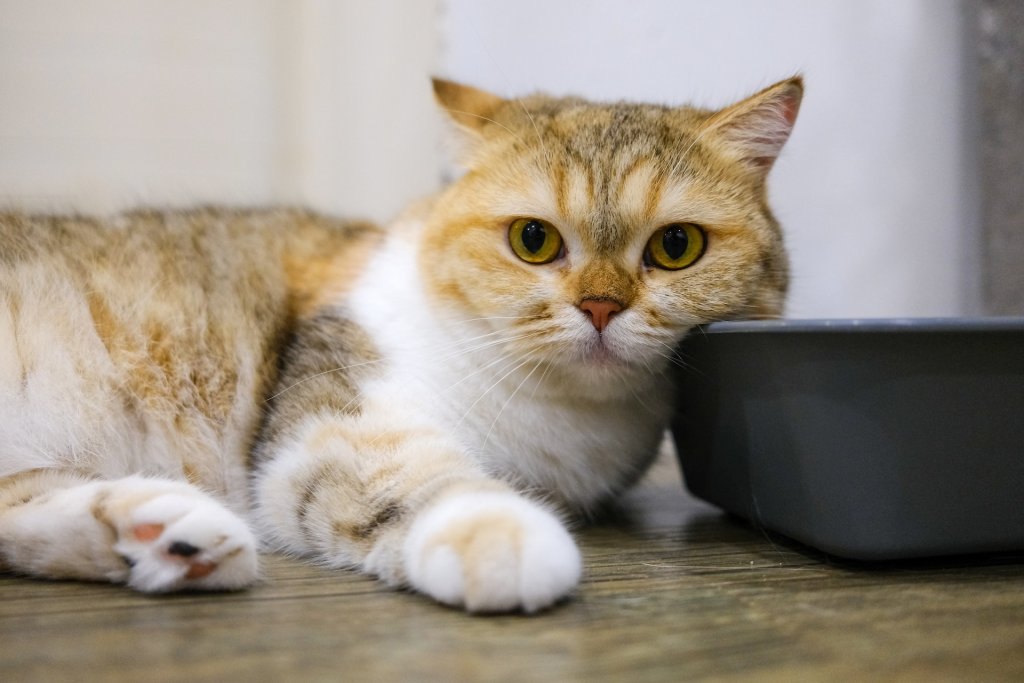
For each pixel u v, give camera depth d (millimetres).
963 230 526
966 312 525
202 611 306
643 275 386
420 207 449
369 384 398
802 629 296
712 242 394
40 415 386
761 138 410
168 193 679
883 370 335
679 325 389
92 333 396
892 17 532
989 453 344
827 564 359
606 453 420
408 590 325
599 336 380
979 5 512
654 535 407
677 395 430
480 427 402
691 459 436
